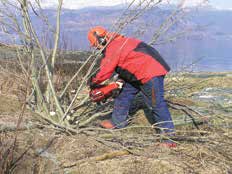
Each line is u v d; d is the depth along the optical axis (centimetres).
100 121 552
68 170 413
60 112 507
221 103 641
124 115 505
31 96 523
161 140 480
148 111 550
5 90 584
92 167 416
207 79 796
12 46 535
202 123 549
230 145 475
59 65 670
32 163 411
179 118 559
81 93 625
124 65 476
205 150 459
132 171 411
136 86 495
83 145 462
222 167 423
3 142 422
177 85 654
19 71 600
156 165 422
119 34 489
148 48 478
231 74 879
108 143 466
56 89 625
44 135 477
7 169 387
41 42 540
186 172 412
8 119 506
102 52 504
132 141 474
